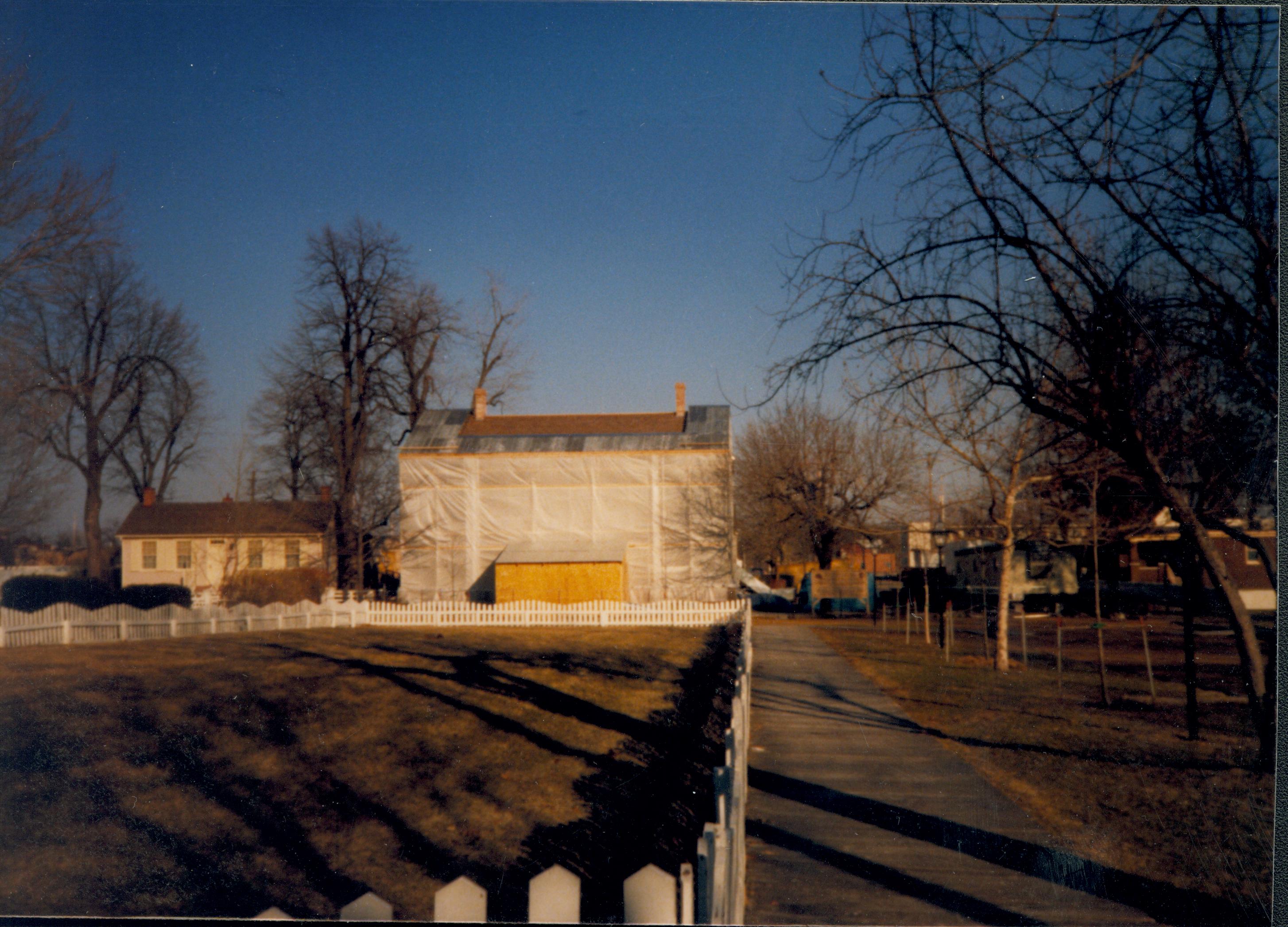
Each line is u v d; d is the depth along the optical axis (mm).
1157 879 6336
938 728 12680
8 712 13570
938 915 5758
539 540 42781
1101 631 14938
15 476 16578
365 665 20281
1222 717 13406
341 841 8852
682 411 46125
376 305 36344
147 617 24281
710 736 13766
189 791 10250
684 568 42438
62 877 7688
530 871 8094
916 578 40406
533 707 15648
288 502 34906
